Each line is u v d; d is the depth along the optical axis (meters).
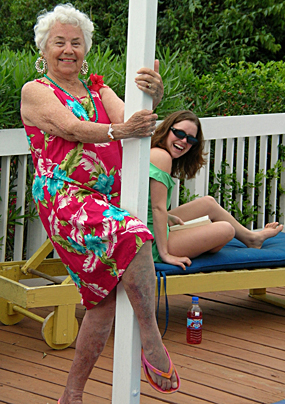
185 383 2.89
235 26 8.64
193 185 4.82
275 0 8.53
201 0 9.09
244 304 4.35
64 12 2.31
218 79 5.40
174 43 9.08
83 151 2.25
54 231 2.29
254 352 3.35
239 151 5.14
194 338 3.46
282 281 3.83
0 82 3.83
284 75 5.73
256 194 5.36
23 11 9.42
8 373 2.96
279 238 4.43
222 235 3.58
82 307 4.10
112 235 2.13
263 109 5.46
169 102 4.47
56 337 3.27
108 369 3.05
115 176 2.36
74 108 2.30
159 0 9.42
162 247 3.47
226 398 2.74
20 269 3.79
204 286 3.54
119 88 4.30
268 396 2.77
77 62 2.34
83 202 2.21
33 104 2.26
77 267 2.26
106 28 9.56
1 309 3.66
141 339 2.22
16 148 3.86
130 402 2.23
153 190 3.38
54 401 2.66
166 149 3.54
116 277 2.17
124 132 2.14
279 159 5.46
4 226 3.93
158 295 3.36
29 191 4.13
